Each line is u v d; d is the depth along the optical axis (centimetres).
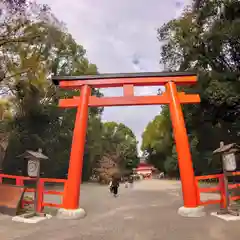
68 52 2800
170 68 2214
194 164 2550
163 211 1055
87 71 3127
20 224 815
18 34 1648
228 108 1866
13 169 2502
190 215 917
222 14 1805
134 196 1694
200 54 1928
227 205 922
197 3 1933
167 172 4822
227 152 925
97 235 695
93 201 1430
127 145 5009
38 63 2012
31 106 2417
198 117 2175
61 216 904
